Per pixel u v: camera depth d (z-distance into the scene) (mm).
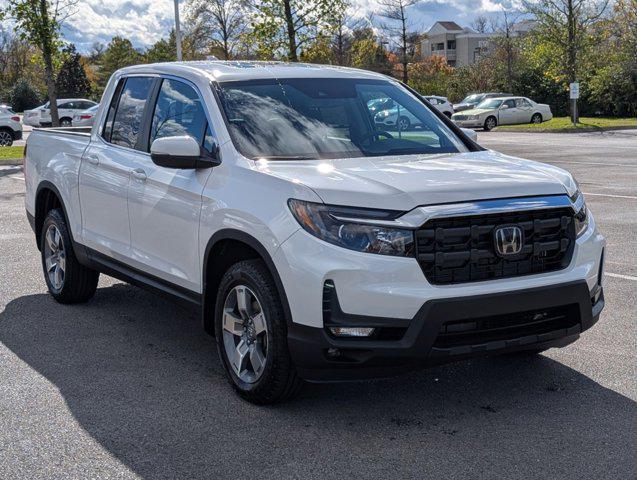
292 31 20766
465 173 4484
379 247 4012
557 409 4508
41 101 68125
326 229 4082
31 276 7883
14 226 10656
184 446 4062
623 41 46906
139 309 6715
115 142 6086
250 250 4617
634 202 12203
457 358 4125
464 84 58812
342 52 40688
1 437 4176
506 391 4797
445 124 5703
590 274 4445
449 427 4277
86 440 4137
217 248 4809
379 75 6035
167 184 5184
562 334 4363
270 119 5094
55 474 3756
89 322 6324
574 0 36719
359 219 4051
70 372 5172
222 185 4727
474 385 4902
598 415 4414
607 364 5246
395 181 4262
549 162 19047
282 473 3758
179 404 4621
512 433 4188
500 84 54969
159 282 5434
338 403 4633
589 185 14367
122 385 4934
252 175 4566
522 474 3723
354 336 4051
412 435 4180
